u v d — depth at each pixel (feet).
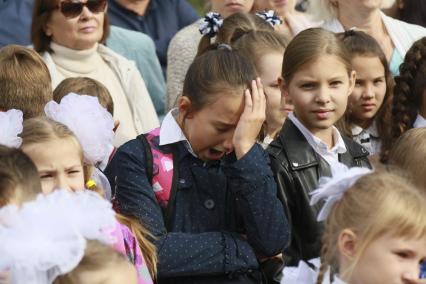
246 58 40.81
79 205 28.99
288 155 43.70
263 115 39.34
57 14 56.34
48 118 38.34
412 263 32.99
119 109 57.57
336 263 34.04
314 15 63.87
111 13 73.36
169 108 62.80
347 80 45.91
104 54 59.26
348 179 34.14
